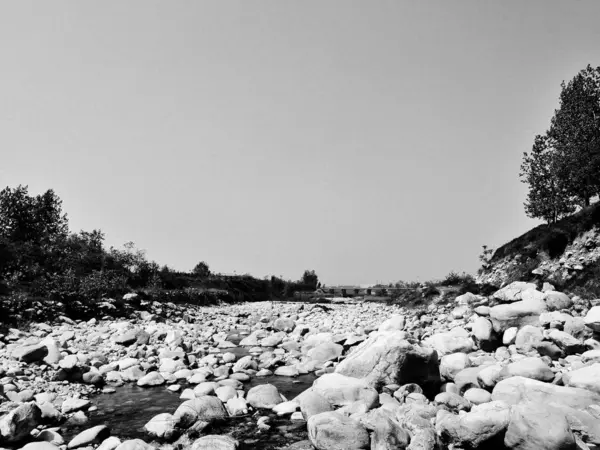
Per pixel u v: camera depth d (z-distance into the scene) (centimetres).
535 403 580
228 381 945
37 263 2134
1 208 2552
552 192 2648
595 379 682
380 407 722
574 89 2527
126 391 924
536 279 2053
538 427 532
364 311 2759
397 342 859
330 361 1155
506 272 2364
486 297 1969
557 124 2609
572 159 2302
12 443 618
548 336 998
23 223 2562
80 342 1403
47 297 1833
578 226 2061
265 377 1059
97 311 1947
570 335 955
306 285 5428
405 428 627
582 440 582
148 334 1448
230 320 2403
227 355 1241
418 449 546
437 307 2283
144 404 828
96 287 2106
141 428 701
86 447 612
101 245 2908
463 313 1734
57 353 1045
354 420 610
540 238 2281
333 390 773
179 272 3903
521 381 710
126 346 1380
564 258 2002
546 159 2681
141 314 2108
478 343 1118
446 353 1105
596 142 2247
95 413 776
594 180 2236
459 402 721
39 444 577
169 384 987
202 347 1441
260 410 782
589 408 626
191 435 662
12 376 910
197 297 3234
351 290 4794
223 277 4434
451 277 2850
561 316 1073
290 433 669
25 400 788
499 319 1128
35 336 1427
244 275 4875
